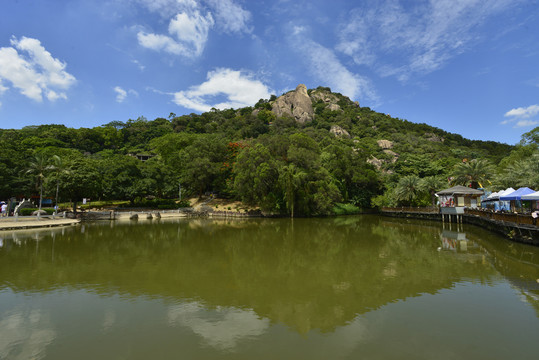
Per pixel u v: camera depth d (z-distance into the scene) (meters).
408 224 38.78
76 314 9.74
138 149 106.88
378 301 10.85
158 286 12.71
